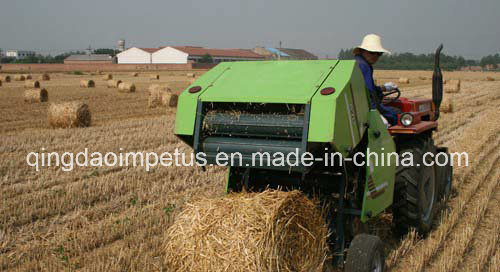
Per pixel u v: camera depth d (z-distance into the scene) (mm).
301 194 4332
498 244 5707
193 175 8680
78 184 7914
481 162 9867
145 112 18859
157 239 5691
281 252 4043
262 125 4324
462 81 45281
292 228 4207
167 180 8336
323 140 4000
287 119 4258
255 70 4754
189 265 4070
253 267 3844
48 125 14812
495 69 110188
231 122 4445
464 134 13125
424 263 5191
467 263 5250
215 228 4027
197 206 4262
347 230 4867
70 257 5289
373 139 4695
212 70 4957
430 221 5996
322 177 4992
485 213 6832
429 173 5941
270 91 4328
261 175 5199
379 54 5355
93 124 15219
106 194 7492
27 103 21547
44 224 6230
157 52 102125
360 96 4516
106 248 5516
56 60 120375
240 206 4078
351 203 4824
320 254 4500
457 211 6637
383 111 5570
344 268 4543
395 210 5645
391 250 5473
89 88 32250
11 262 5133
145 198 7340
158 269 4910
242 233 3926
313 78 4371
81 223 6293
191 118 4555
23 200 7047
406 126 5559
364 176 4895
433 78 6828
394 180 5227
